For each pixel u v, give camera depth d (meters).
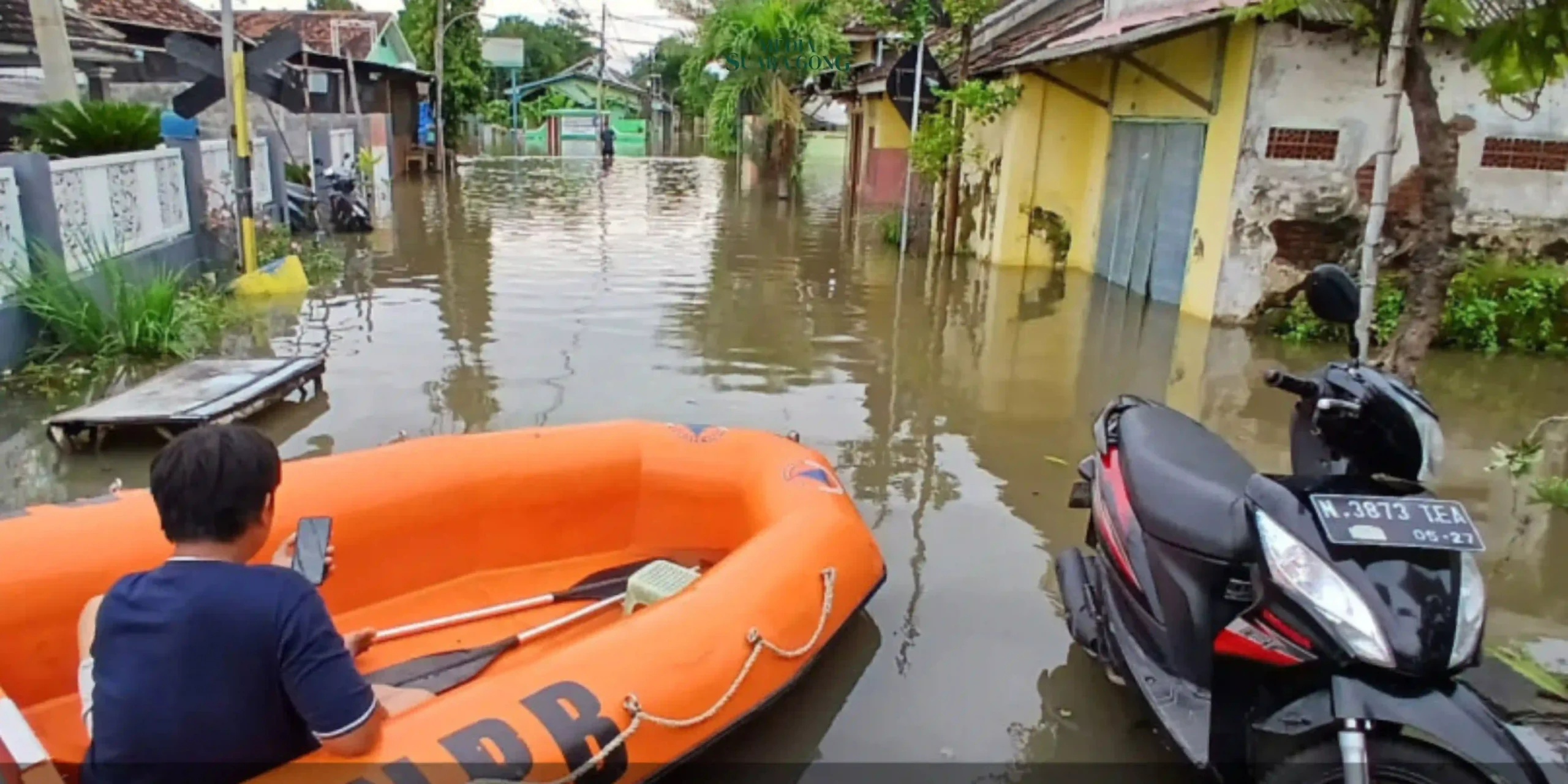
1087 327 8.84
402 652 3.46
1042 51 11.05
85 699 2.41
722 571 3.20
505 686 2.55
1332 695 2.33
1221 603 2.84
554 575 4.09
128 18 15.17
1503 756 2.20
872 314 9.24
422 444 4.01
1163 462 3.17
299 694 2.02
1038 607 3.93
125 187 8.45
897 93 13.10
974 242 13.16
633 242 13.59
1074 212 12.07
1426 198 4.28
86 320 6.93
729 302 9.60
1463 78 8.47
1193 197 9.34
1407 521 2.36
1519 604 4.03
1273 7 5.18
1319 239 8.62
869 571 3.65
